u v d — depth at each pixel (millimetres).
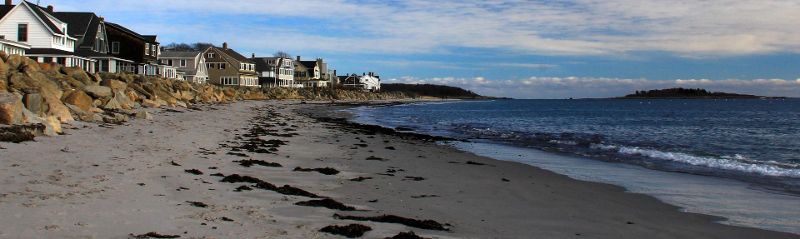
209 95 57656
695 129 39781
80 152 13789
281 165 15141
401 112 69938
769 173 16234
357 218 8734
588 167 17359
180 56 85938
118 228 7203
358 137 26688
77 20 55125
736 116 67875
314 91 112688
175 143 17938
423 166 16641
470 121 49969
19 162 11656
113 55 58719
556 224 9312
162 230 7266
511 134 32531
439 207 10328
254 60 114062
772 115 71062
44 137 15562
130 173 11578
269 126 31297
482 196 11680
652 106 130500
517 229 8820
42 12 49062
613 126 43781
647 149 23266
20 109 15961
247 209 8953
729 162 18812
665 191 12922
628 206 11086
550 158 19875
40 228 6926
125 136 18328
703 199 11953
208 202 9336
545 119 56906
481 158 19469
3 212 7582
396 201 10734
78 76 31609
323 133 28266
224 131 25031
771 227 9492
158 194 9680
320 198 10414
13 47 44312
